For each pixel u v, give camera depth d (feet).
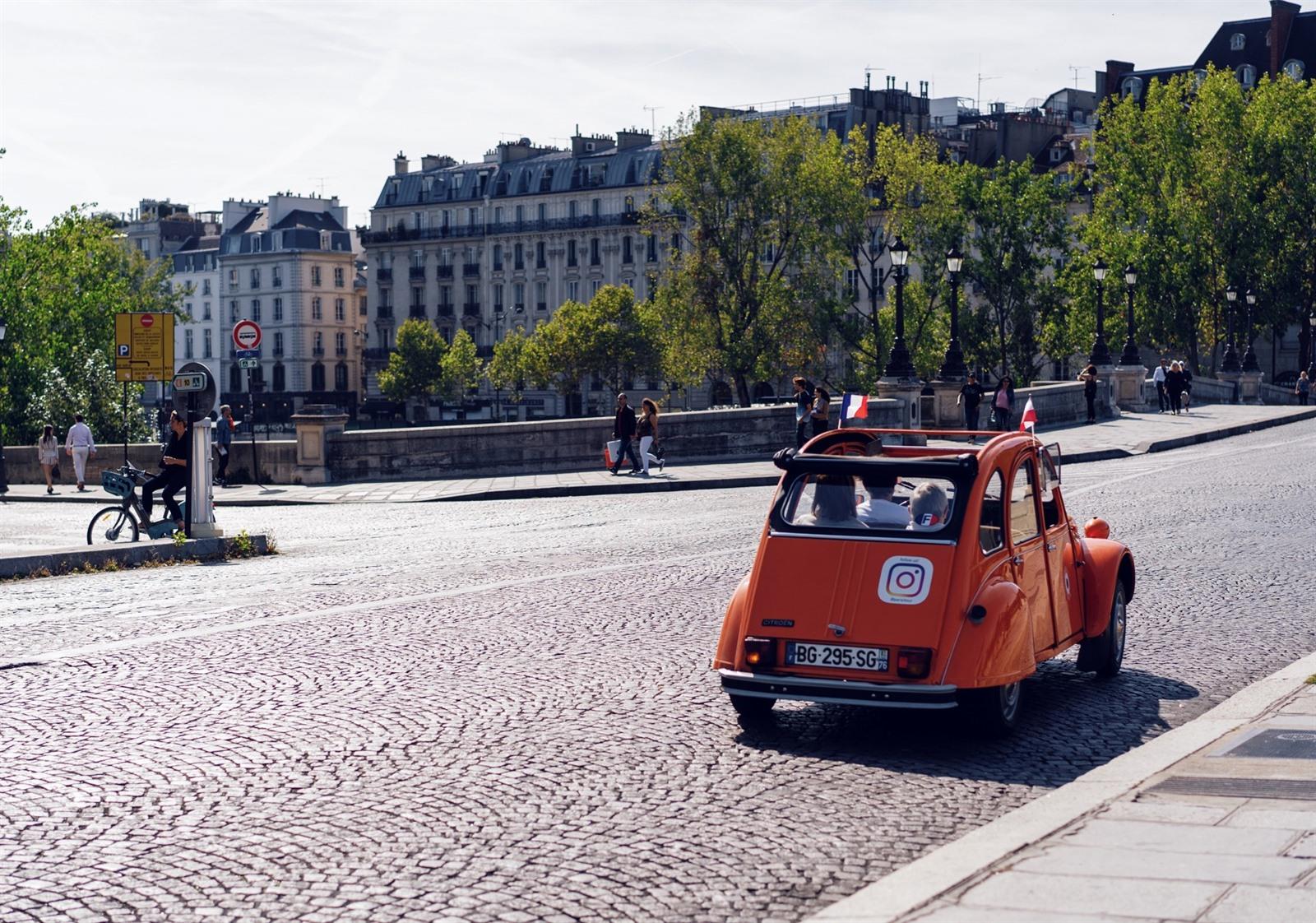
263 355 501.15
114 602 51.01
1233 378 225.35
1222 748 27.22
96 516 72.59
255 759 28.45
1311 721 29.25
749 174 263.70
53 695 34.91
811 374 295.28
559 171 425.28
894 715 32.40
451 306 450.30
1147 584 50.29
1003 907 18.67
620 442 110.42
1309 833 21.54
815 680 29.66
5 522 94.02
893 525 30.37
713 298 265.75
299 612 47.14
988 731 29.89
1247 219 271.90
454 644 40.68
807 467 31.30
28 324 238.27
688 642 40.34
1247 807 23.06
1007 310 288.51
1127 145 290.15
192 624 45.09
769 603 30.45
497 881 21.17
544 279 426.92
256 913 19.97
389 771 27.50
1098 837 21.67
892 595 29.73
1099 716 32.14
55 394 203.41
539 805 25.20
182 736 30.48
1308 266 279.90
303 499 100.83
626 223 406.41
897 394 135.13
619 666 37.35
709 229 268.21
